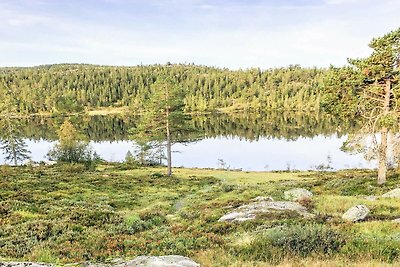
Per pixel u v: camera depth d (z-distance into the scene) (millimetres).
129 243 11992
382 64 26266
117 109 193875
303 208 19547
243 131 120438
